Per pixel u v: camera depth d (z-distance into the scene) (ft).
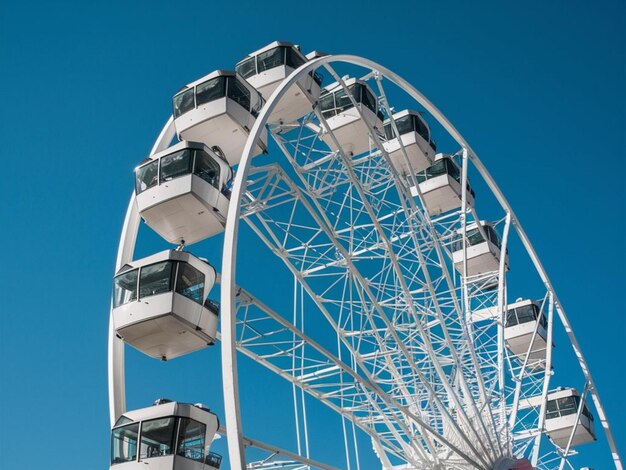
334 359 66.03
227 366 53.21
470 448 81.97
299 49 95.35
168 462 66.33
